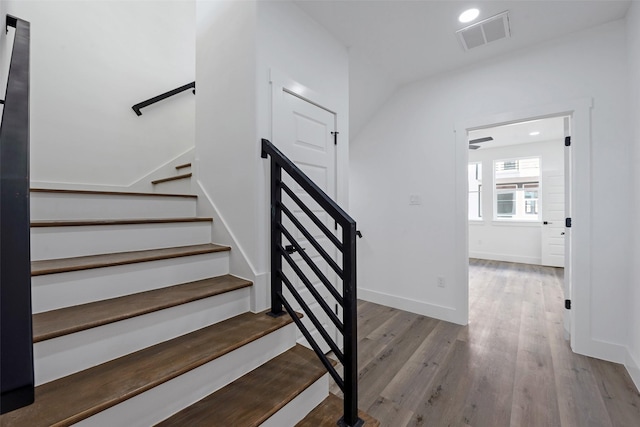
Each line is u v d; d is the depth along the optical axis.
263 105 1.76
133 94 2.75
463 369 2.08
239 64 1.83
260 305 1.68
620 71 2.16
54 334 0.98
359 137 3.72
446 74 3.01
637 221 1.95
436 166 3.09
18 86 0.78
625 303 2.12
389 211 3.46
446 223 3.03
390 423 1.57
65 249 1.41
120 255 1.50
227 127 1.91
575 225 2.29
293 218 1.48
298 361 1.42
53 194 1.61
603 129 2.21
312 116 2.17
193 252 1.64
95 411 0.85
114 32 2.64
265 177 1.75
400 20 2.21
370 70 2.92
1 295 0.54
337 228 2.39
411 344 2.48
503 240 6.39
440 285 3.07
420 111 3.20
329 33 2.34
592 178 2.24
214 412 1.06
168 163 2.96
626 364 2.06
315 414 1.27
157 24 2.94
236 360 1.27
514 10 2.10
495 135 5.45
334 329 2.33
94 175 2.51
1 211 0.56
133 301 1.30
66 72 2.36
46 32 2.26
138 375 1.02
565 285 2.54
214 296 1.48
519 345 2.44
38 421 0.79
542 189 5.86
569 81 2.36
